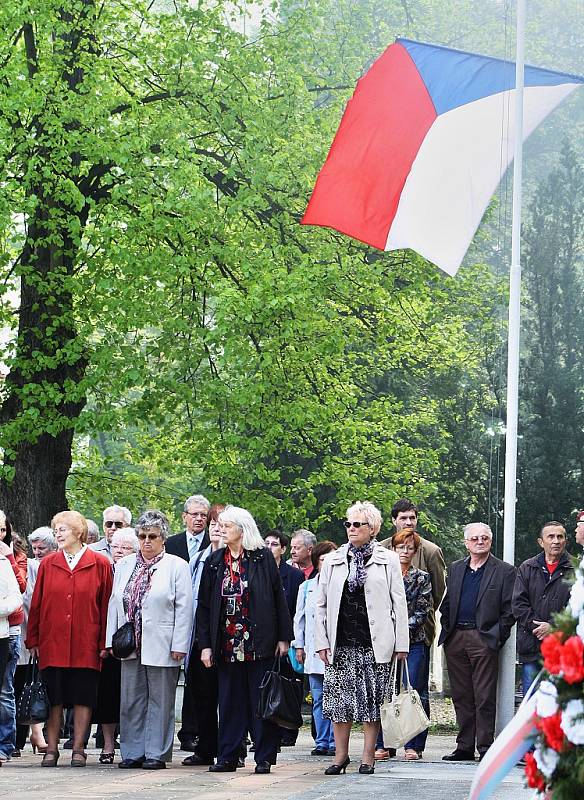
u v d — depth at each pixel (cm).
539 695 449
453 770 1048
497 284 2295
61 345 2028
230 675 1050
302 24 2203
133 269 1967
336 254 2166
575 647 440
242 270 2044
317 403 2173
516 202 1207
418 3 2714
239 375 2172
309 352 2131
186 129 2028
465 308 2419
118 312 2009
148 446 2373
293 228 2173
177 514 2827
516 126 1226
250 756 1227
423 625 1210
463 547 2789
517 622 1121
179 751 1283
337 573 1030
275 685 1020
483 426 2680
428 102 1346
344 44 2316
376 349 2475
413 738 1123
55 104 1928
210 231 2053
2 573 1061
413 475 2320
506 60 1334
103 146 1931
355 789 852
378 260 2214
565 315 1390
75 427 1972
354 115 1357
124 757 1103
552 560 1114
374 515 1040
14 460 2055
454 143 1343
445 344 2452
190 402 2075
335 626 1020
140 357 2022
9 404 2048
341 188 1357
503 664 1159
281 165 2108
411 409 2773
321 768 1089
